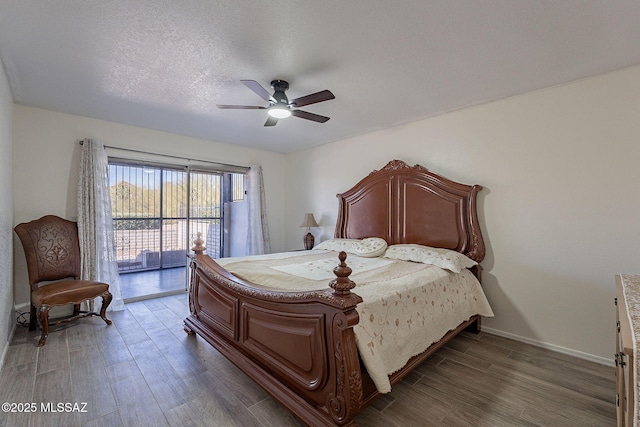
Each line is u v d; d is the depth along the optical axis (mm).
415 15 1682
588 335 2445
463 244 3100
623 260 2299
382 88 2672
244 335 2088
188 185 4504
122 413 1751
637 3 1561
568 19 1709
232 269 2562
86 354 2471
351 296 1472
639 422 792
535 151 2709
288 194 5594
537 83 2561
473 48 2025
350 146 4422
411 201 3531
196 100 2990
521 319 2797
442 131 3355
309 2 1577
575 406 1844
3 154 2387
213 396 1924
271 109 2494
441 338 2309
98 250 3457
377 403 1868
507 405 1853
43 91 2783
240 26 1793
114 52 2096
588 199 2443
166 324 3166
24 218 3143
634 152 2254
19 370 2209
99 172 3506
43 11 1656
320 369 1533
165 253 5867
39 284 3254
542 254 2678
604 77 2375
